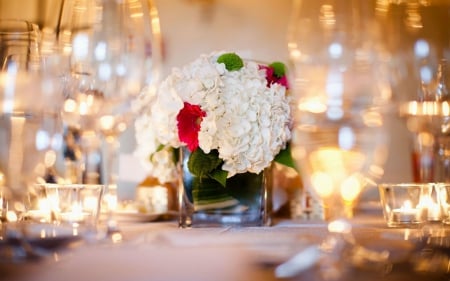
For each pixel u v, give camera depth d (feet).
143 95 3.32
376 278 1.61
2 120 2.53
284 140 2.97
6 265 1.55
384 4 5.00
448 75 3.57
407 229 2.57
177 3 5.41
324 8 5.17
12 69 2.52
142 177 4.69
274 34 5.46
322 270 1.59
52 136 2.72
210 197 2.97
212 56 3.06
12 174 2.56
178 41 5.42
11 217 2.60
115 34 3.24
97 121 3.25
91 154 3.63
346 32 5.16
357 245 1.85
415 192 2.83
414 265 1.68
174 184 3.57
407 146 5.37
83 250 1.73
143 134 3.33
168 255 1.64
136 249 1.75
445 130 3.59
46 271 1.50
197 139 2.83
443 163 3.65
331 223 3.03
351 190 3.94
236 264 1.54
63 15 3.18
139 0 3.31
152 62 3.36
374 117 5.22
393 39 4.88
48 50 2.99
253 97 2.88
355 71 5.15
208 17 5.44
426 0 4.58
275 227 2.90
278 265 1.58
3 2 5.14
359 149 5.10
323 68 5.14
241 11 5.46
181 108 2.83
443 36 4.12
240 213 2.98
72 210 2.56
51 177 3.48
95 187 2.59
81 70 3.15
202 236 2.22
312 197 3.65
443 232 2.28
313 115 4.85
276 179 3.69
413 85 4.11
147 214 3.29
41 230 1.97
